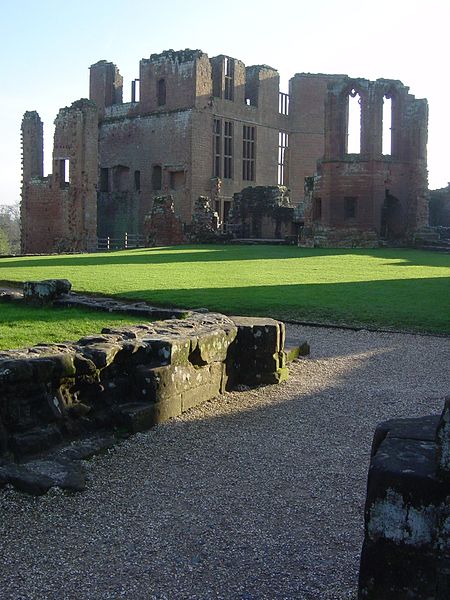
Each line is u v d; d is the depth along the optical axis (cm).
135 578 486
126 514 588
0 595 461
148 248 4784
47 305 1623
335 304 1777
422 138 5312
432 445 416
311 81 7956
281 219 5897
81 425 747
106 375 801
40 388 705
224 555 520
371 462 403
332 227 5172
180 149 6606
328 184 5212
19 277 2380
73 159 5681
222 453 743
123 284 2125
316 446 773
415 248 4947
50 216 5912
